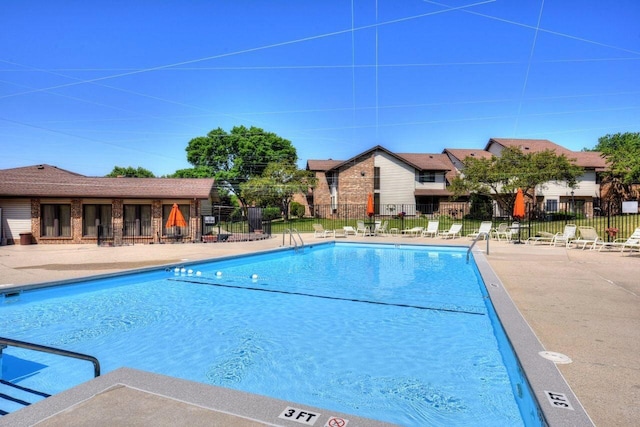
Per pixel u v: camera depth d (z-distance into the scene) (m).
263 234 24.03
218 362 4.94
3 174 22.77
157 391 2.96
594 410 2.81
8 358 5.02
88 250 16.23
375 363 4.82
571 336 4.58
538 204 33.66
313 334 5.96
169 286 9.67
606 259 11.83
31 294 8.26
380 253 16.77
